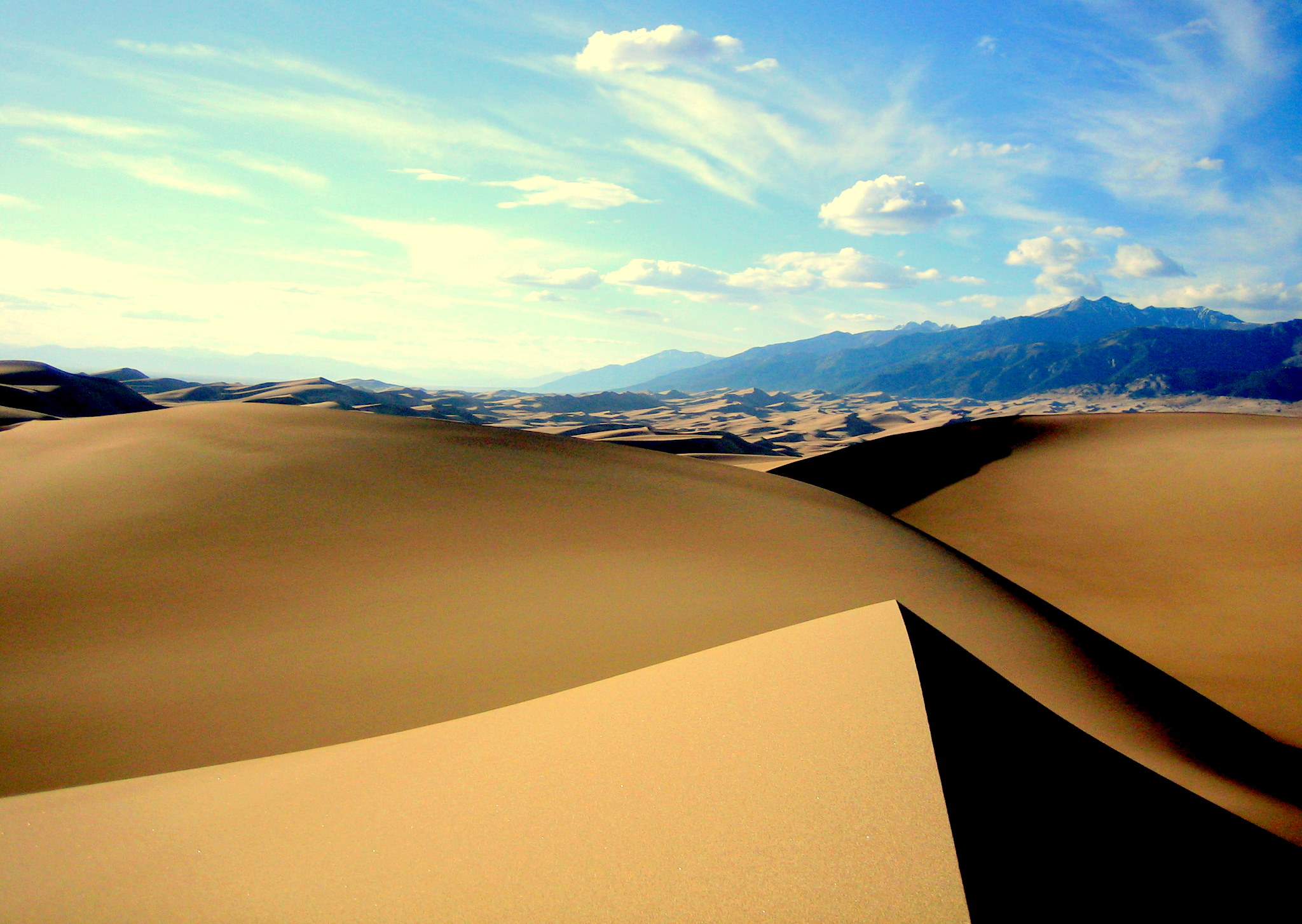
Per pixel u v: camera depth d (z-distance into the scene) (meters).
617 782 3.49
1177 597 21.12
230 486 16.52
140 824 4.54
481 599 12.63
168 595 12.08
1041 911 2.50
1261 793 9.09
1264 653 17.27
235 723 8.53
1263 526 23.89
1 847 4.32
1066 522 27.94
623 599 12.95
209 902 3.21
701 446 149.25
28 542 13.55
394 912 2.78
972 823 2.76
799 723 3.66
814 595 13.86
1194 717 12.34
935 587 15.81
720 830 2.82
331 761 5.78
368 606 12.13
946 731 3.47
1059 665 12.04
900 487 35.22
